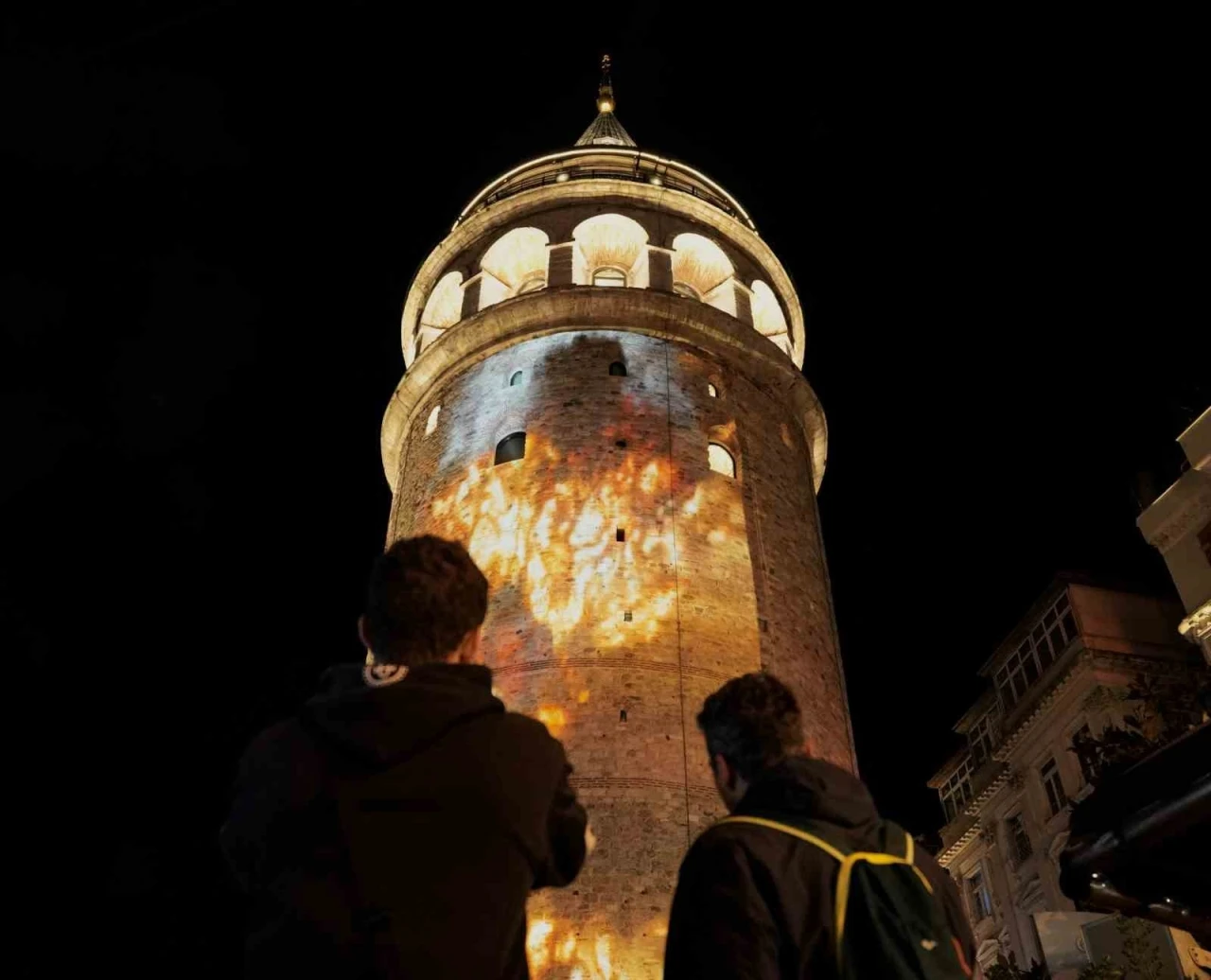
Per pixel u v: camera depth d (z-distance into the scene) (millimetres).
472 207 36000
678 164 34938
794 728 5047
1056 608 34562
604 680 22484
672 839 20719
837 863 4324
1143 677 27422
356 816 3900
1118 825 6215
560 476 25672
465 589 4723
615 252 33125
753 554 25797
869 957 4137
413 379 31062
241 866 4074
